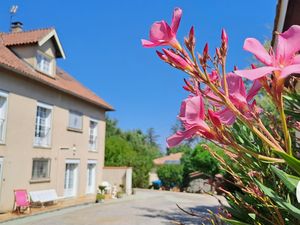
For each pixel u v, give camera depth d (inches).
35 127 676.7
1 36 737.6
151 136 2800.2
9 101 597.9
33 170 670.5
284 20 138.4
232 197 62.0
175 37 42.4
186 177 1211.9
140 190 1202.6
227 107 44.4
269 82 42.9
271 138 42.2
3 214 574.2
